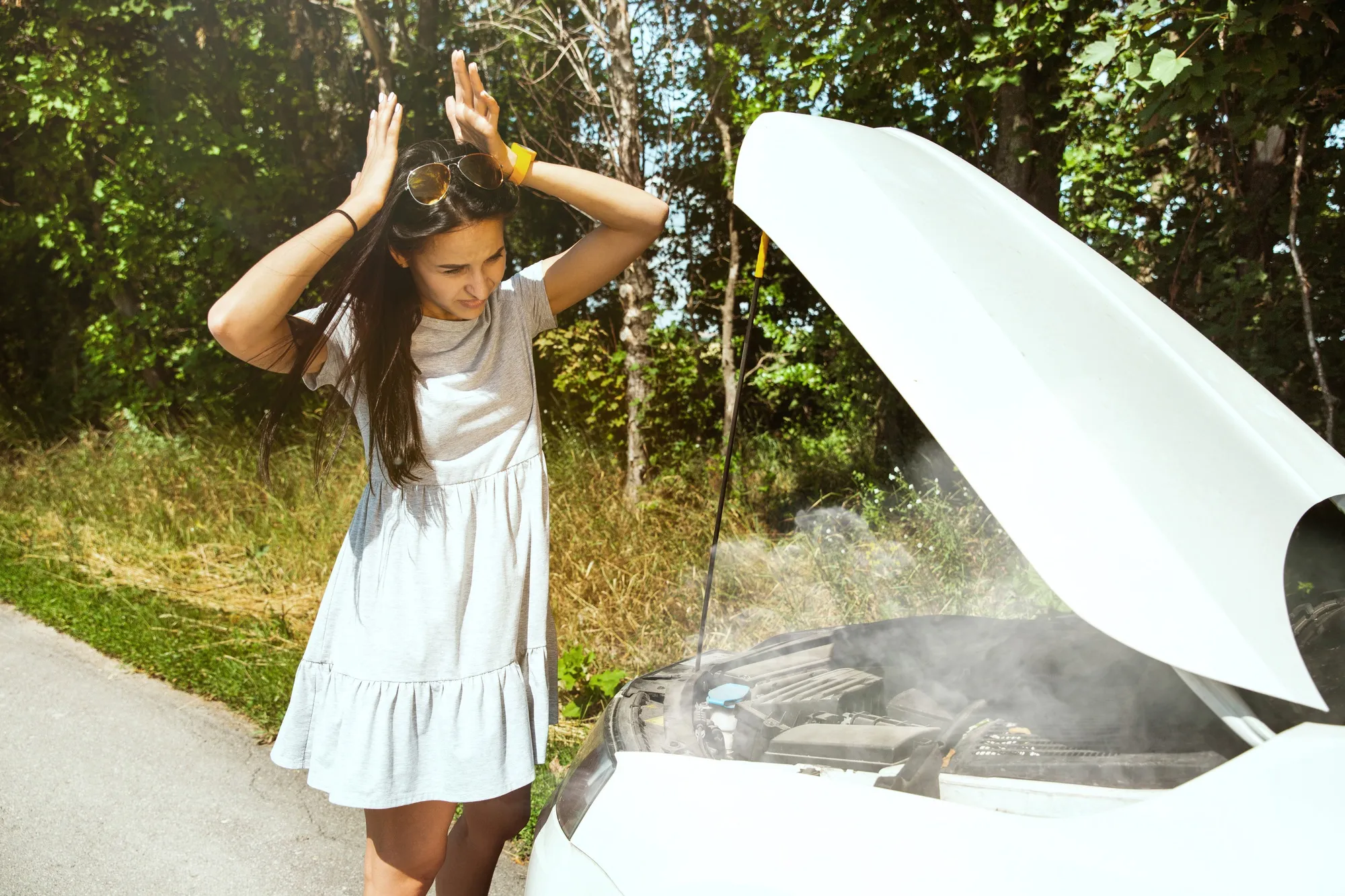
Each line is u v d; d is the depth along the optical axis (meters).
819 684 1.99
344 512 6.93
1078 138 6.29
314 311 1.73
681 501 6.81
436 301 1.68
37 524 7.99
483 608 1.71
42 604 5.79
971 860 1.21
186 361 9.80
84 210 10.38
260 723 4.14
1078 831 1.18
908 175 1.76
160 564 6.89
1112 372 1.45
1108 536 1.21
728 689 1.86
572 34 7.94
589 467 7.03
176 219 9.80
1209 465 1.37
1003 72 4.86
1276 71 3.60
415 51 9.98
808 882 1.27
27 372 12.50
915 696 2.05
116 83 9.35
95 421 11.19
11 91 9.34
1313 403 4.87
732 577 5.41
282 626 5.23
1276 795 1.12
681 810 1.46
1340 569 1.68
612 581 5.35
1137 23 3.78
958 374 1.37
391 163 1.64
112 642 5.12
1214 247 5.22
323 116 10.39
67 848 3.13
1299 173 4.17
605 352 8.12
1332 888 1.00
